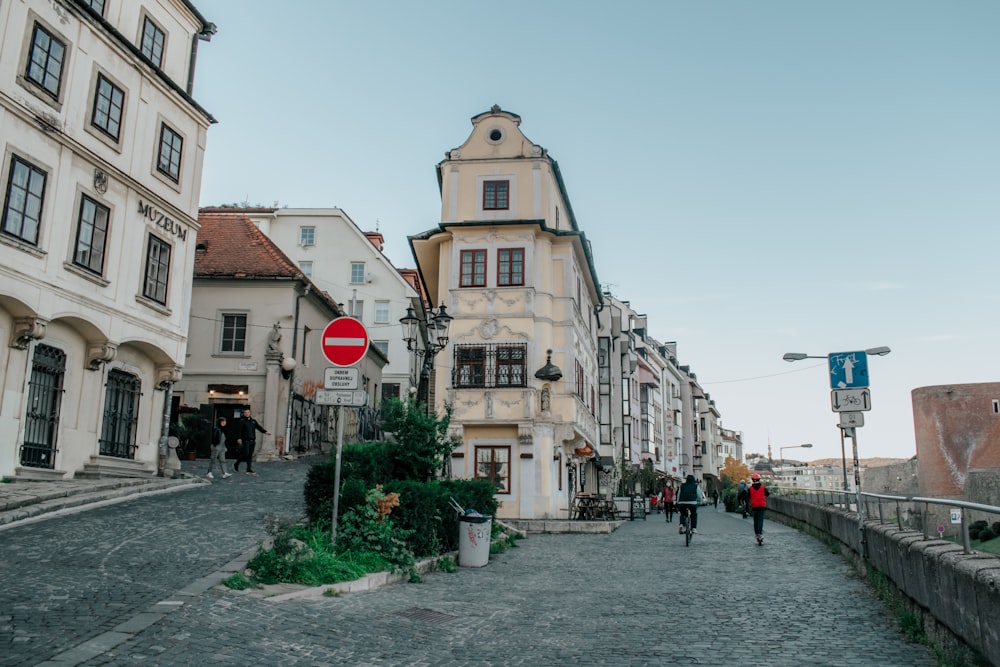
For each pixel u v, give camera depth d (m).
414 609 9.44
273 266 36.53
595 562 15.48
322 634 7.72
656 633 8.46
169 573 9.78
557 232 30.09
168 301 23.16
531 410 28.36
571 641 8.07
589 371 36.41
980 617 5.80
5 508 14.22
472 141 30.92
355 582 10.21
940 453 54.06
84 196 19.77
